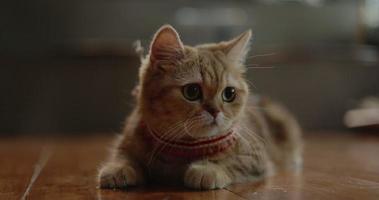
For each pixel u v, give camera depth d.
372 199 0.59
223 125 0.66
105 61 1.53
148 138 0.68
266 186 0.66
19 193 0.64
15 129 1.55
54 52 1.52
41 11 1.58
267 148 0.79
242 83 0.69
